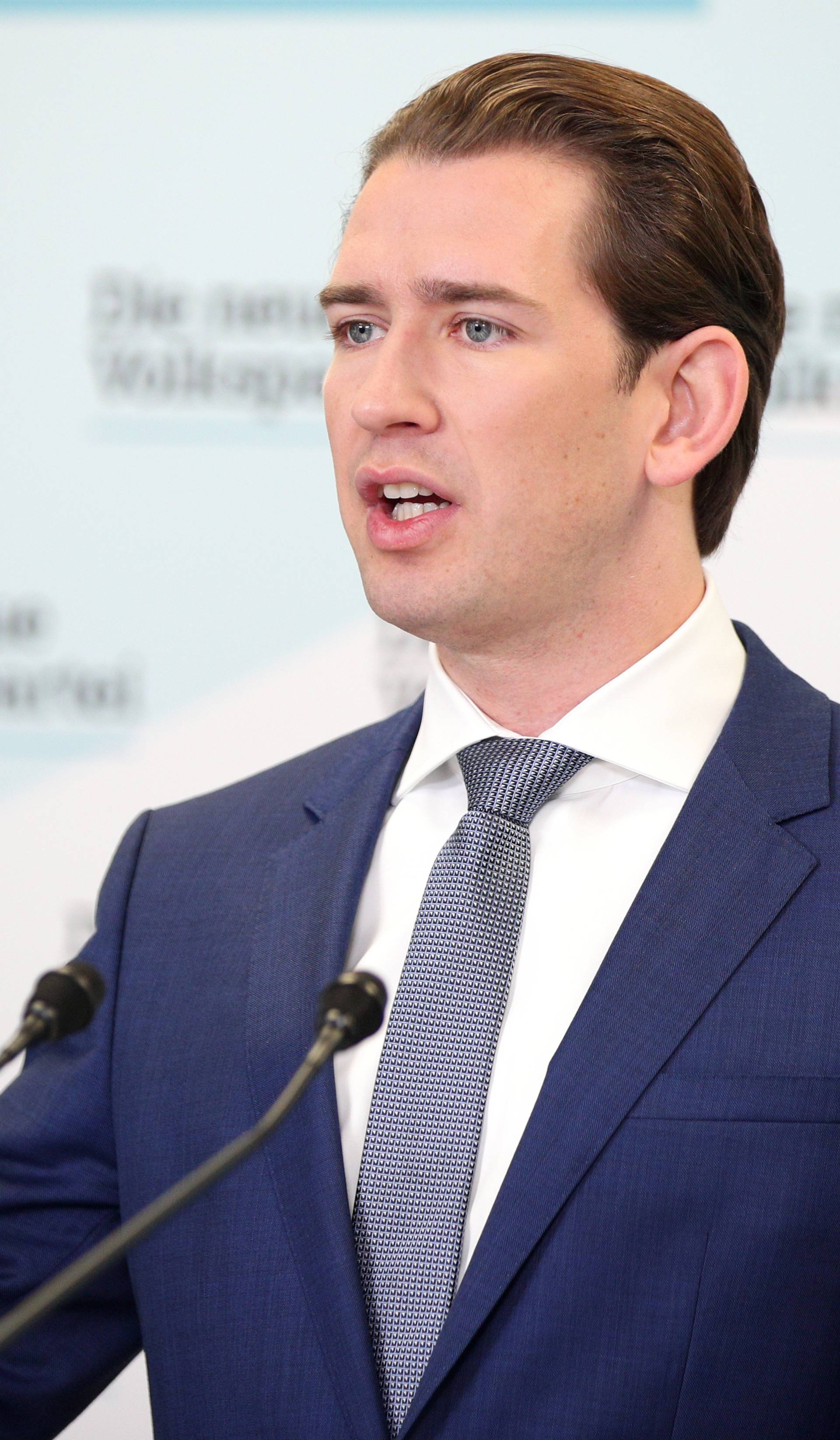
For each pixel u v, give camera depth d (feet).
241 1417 12.98
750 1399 11.82
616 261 13.43
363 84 24.12
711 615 14.52
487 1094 13.05
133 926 15.43
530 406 13.00
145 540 24.23
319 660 23.99
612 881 13.57
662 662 14.02
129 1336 15.12
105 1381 15.10
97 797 24.13
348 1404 12.35
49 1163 14.90
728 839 13.20
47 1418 14.56
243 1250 13.37
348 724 23.93
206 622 24.13
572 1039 12.63
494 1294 12.05
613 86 14.06
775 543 22.72
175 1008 14.70
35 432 24.36
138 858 16.05
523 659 14.03
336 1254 12.76
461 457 13.01
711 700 14.19
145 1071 14.53
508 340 13.20
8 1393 14.19
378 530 13.37
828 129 22.89
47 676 24.22
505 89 13.71
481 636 13.71
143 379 24.26
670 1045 12.41
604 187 13.50
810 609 22.65
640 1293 11.98
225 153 24.26
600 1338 11.94
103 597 24.23
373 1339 12.62
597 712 13.88
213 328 24.22
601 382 13.39
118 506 24.29
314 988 13.93
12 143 24.56
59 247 24.43
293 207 24.16
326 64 24.17
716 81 23.12
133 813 24.09
